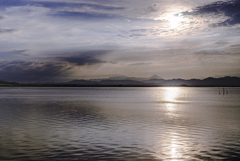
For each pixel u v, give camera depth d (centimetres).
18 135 2342
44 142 2045
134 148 1859
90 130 2623
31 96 12294
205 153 1738
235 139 2184
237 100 9544
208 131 2586
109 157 1630
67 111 4800
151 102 8038
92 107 5819
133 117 3834
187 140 2136
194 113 4550
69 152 1748
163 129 2702
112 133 2453
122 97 11781
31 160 1567
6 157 1628
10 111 4762
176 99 10250
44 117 3778
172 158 1619
